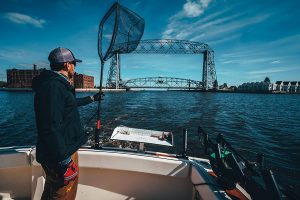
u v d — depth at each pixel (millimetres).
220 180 2188
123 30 3168
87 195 3025
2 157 2740
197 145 12859
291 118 31391
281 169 10133
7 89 140750
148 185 2977
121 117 25969
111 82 154750
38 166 2805
